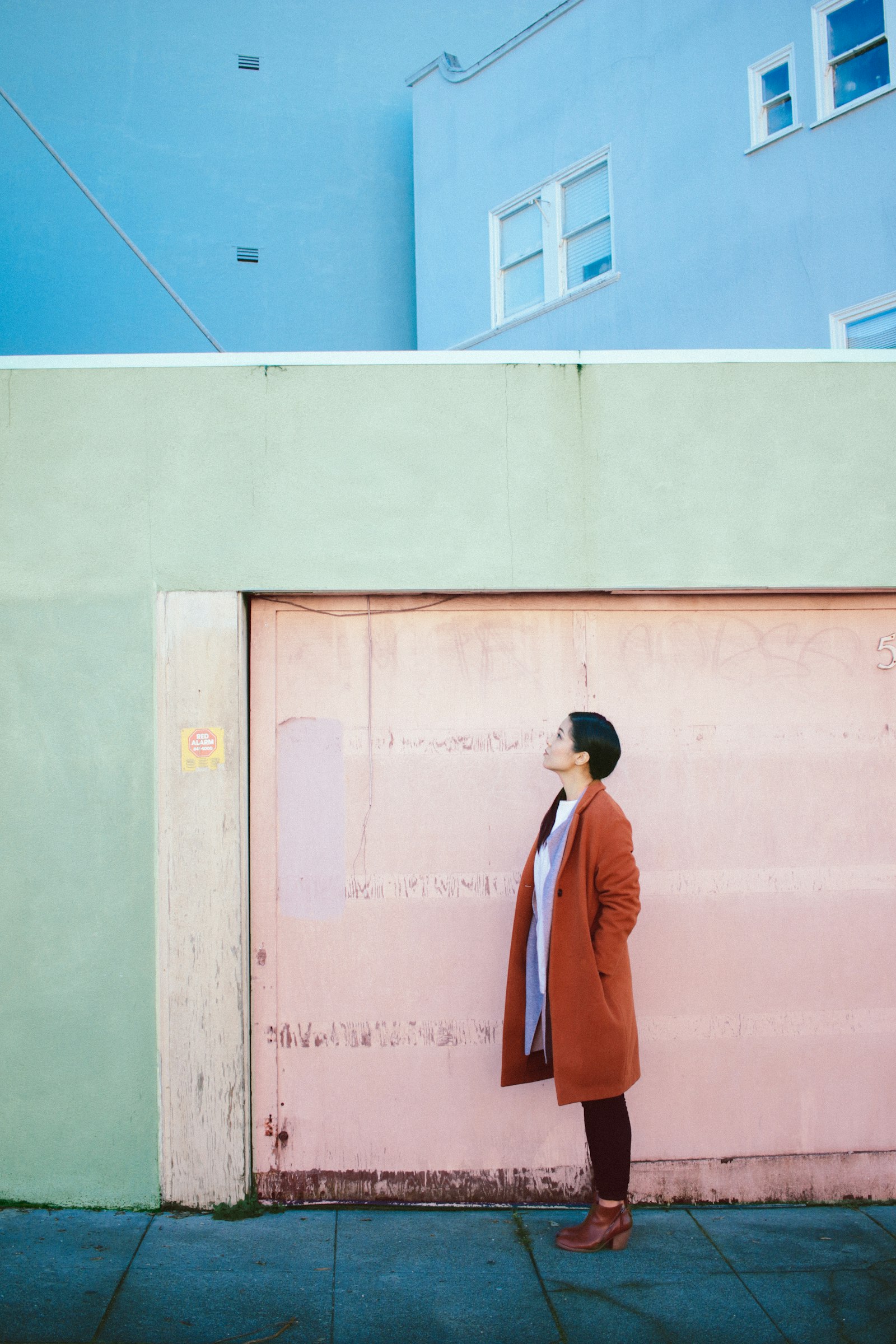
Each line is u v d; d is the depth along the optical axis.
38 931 4.07
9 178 11.09
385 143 13.05
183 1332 3.25
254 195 12.18
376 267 12.84
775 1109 4.30
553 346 11.70
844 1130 4.31
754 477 4.35
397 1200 4.17
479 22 13.55
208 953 4.06
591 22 11.50
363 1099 4.19
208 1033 4.05
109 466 4.20
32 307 11.01
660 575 4.30
